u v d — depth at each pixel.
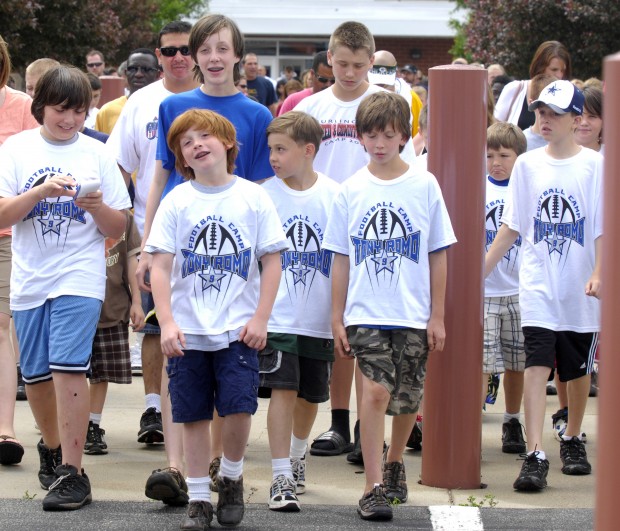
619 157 4.77
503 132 11.77
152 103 11.56
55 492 8.93
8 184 9.22
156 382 11.53
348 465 10.77
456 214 9.75
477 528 8.50
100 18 34.84
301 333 9.45
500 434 12.30
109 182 9.36
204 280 8.37
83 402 9.02
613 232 4.80
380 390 8.78
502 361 11.39
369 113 8.93
